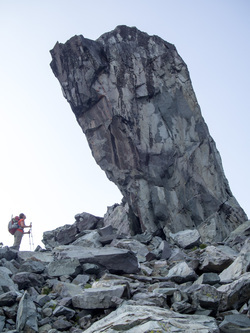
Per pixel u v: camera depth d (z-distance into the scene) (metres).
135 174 24.14
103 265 15.56
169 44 26.34
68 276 14.87
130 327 9.54
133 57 25.42
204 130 24.78
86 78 24.91
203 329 9.29
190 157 24.22
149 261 18.33
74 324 11.54
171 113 24.84
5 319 11.48
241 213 23.64
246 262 13.64
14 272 15.02
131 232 23.33
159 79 25.22
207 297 11.27
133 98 24.77
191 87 25.48
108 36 26.03
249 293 11.27
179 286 13.40
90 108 25.14
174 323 9.54
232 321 9.95
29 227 21.73
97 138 25.03
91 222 24.62
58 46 25.55
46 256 17.27
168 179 23.98
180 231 22.34
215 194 23.59
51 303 12.25
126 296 12.05
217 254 15.40
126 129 24.33
